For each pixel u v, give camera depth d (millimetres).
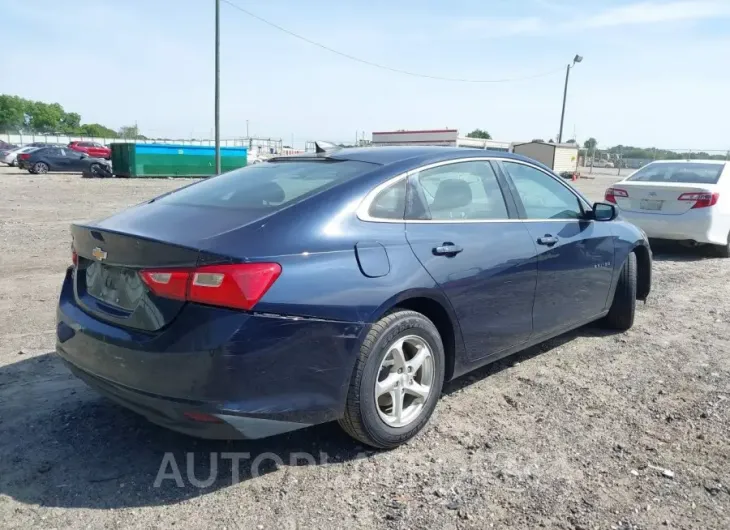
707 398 4027
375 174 3400
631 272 5270
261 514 2719
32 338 4922
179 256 2723
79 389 3979
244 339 2664
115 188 22141
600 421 3664
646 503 2834
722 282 7676
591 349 4973
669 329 5559
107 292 3127
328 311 2877
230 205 3279
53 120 118750
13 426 3459
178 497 2838
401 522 2674
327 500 2830
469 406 3844
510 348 4055
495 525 2660
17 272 7340
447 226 3568
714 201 9031
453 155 3842
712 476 3072
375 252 3121
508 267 3814
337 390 2965
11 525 2602
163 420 2805
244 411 2699
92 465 3090
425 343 3363
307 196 3164
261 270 2725
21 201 16328
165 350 2691
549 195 4480
